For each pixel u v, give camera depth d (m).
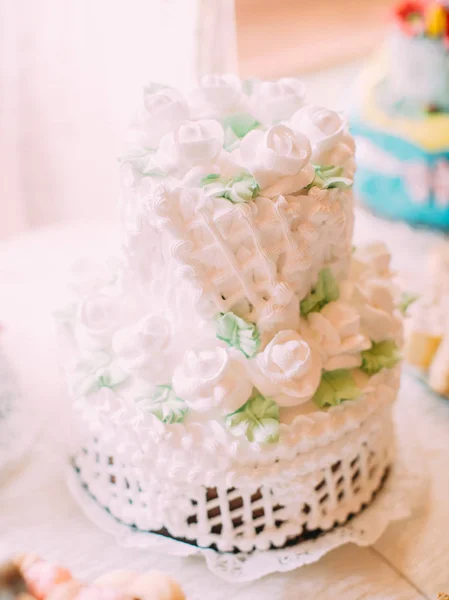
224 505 0.72
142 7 1.01
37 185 1.17
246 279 0.70
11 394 0.88
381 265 0.81
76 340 0.78
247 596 0.73
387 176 1.33
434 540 0.78
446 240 1.27
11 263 1.11
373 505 0.78
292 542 0.74
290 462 0.71
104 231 1.17
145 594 0.65
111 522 0.77
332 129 0.71
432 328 0.94
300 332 0.73
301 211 0.69
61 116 1.11
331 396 0.72
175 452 0.70
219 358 0.70
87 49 1.06
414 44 1.25
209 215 0.68
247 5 2.15
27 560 0.63
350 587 0.74
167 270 0.72
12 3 1.04
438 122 1.27
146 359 0.71
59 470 0.85
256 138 0.69
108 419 0.73
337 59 1.95
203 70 0.99
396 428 0.88
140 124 0.72
